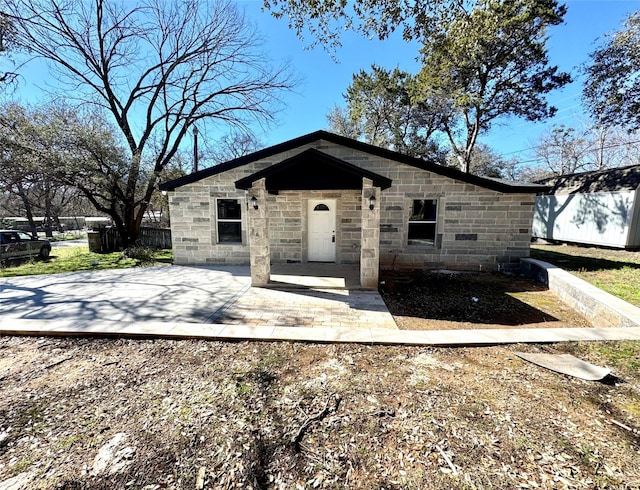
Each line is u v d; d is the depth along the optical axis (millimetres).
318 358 3256
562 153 24766
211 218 8625
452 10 6301
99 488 1712
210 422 2256
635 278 6438
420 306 5305
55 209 23984
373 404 2445
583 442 1985
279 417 2305
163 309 4996
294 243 8430
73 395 2625
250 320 4555
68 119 11141
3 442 2074
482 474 1755
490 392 2566
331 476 1779
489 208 7793
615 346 3322
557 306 5340
